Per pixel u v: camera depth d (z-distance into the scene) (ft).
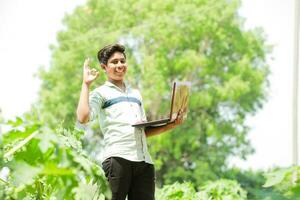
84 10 100.22
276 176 7.06
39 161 7.37
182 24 91.45
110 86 11.64
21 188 7.25
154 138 82.69
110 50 11.69
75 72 92.99
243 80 92.89
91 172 6.70
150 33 90.43
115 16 95.55
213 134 89.66
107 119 11.39
